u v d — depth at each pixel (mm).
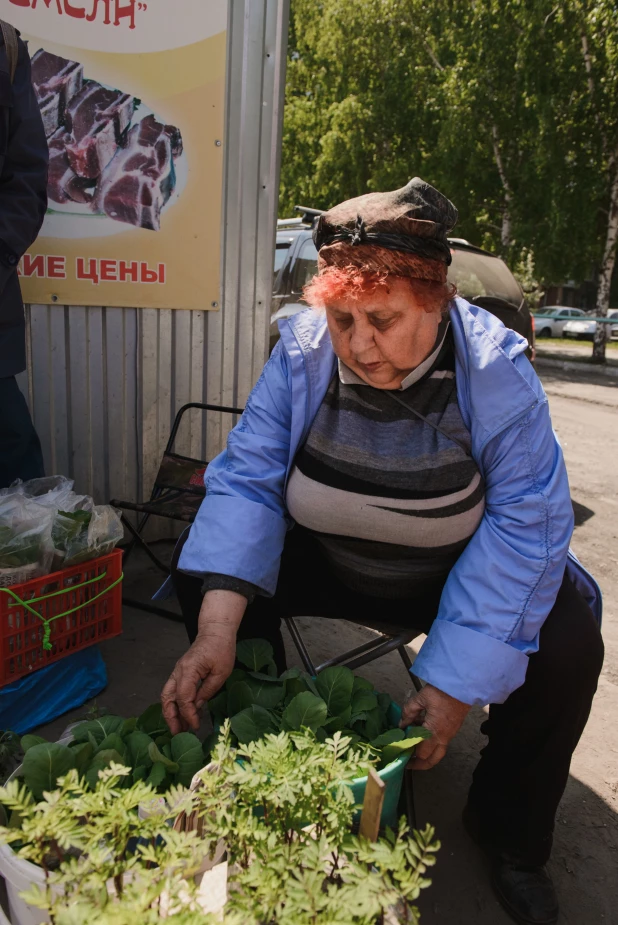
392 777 1340
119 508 3166
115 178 3031
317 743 1278
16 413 2609
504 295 5617
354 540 1668
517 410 1479
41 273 2969
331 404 1599
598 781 2191
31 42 2770
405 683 2662
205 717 1953
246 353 3625
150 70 2998
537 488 1489
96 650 2352
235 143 3291
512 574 1447
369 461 1560
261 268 3547
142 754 1384
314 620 3084
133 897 854
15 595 1946
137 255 3166
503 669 1422
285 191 20750
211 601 1549
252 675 1635
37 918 1107
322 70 19250
